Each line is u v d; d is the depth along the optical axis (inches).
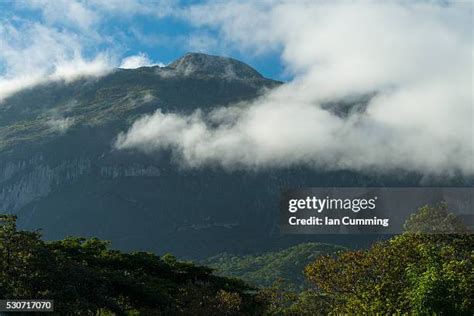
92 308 1609.3
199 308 2281.0
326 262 1695.4
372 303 1434.5
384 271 1567.4
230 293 2487.7
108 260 2544.3
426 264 1359.5
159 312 2100.1
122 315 1850.4
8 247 1581.0
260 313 2842.0
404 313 1328.7
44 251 1649.9
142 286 2133.4
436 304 1153.4
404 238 1627.7
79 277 1681.8
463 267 1347.2
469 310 1169.4
